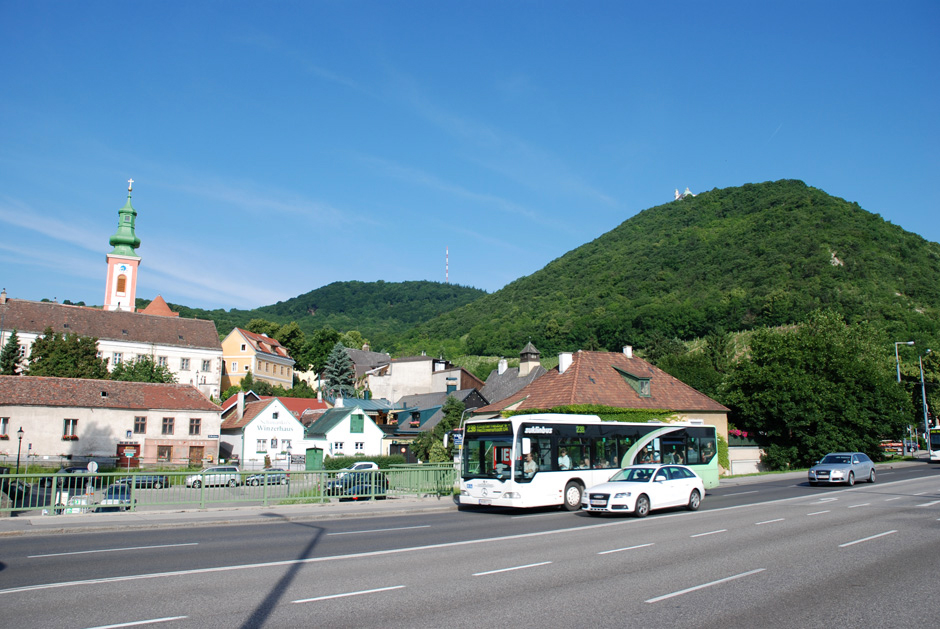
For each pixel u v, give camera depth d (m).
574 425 23.78
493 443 22.50
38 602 8.95
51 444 48.50
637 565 11.71
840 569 11.24
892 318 86.94
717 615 8.30
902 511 20.02
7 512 19.45
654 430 26.34
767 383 47.31
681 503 21.53
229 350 97.50
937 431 52.41
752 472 45.88
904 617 8.21
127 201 93.25
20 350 69.12
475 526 18.19
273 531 17.16
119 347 81.38
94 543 14.80
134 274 91.69
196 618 8.15
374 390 88.44
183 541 15.10
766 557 12.44
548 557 12.64
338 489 24.55
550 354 114.69
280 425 58.56
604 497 20.27
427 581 10.37
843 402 46.41
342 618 8.15
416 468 26.67
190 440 54.03
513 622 7.96
